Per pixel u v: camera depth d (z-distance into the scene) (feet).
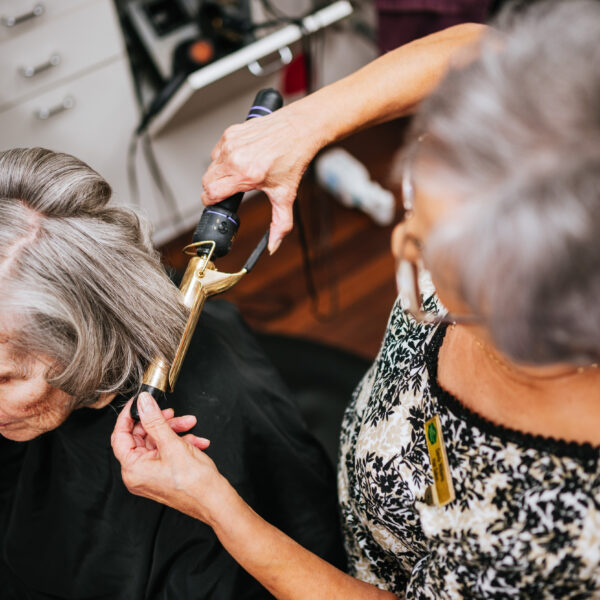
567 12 1.19
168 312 2.17
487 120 1.15
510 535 1.78
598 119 1.10
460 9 5.24
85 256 1.99
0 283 1.87
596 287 1.13
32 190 1.97
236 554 2.04
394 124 7.45
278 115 2.40
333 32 6.94
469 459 1.86
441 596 1.99
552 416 1.69
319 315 6.18
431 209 1.29
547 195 1.10
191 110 5.60
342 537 2.77
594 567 1.67
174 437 2.03
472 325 1.48
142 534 2.41
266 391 2.81
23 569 2.56
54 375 2.02
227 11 5.54
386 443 2.20
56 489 2.50
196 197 6.52
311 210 6.88
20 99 4.89
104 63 5.13
